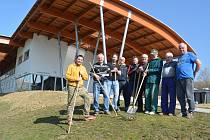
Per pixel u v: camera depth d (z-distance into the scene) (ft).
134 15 65.57
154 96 34.04
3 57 115.03
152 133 26.25
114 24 73.82
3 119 43.68
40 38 87.20
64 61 91.45
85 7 65.41
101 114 34.58
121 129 28.07
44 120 35.50
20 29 83.20
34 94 59.36
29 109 48.73
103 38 60.34
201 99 111.34
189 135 25.23
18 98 60.95
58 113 39.11
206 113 34.88
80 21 71.87
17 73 101.04
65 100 50.52
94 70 35.32
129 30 76.74
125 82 37.04
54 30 80.53
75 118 33.53
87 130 28.84
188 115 31.35
